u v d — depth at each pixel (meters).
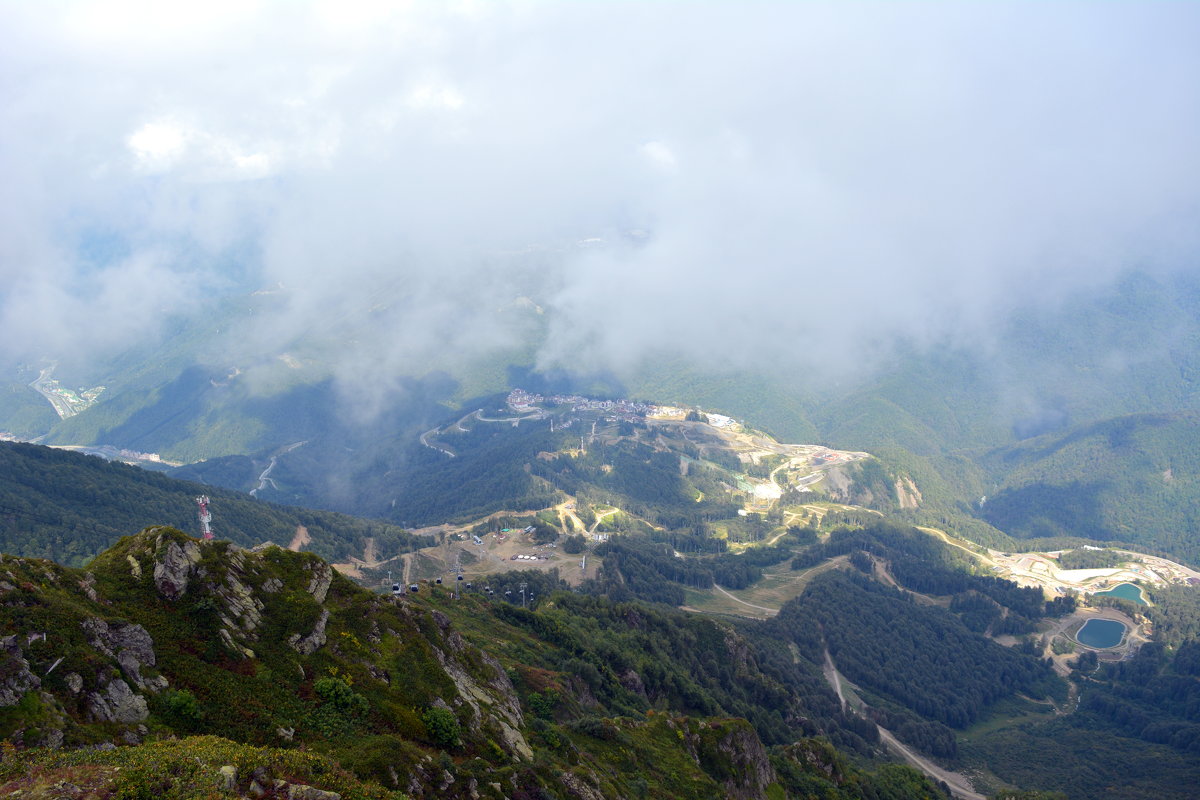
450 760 60.81
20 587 50.44
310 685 60.81
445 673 73.12
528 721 84.25
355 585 77.31
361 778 52.16
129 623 54.56
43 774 39.72
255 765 45.81
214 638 58.69
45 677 46.00
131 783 40.44
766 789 114.38
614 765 89.19
